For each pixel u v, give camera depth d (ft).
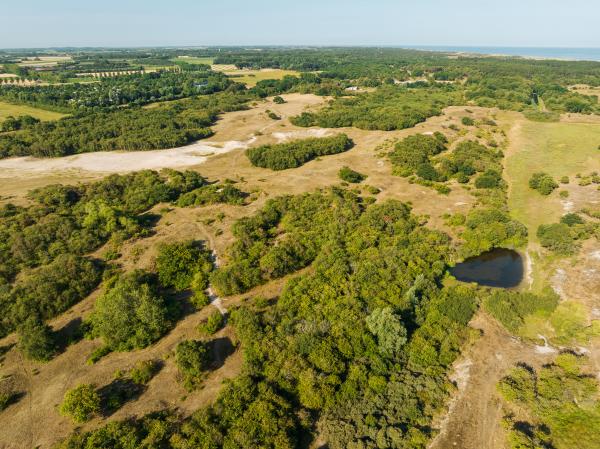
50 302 167.32
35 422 121.80
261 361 136.98
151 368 137.08
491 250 215.10
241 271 185.37
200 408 124.16
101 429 114.62
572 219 226.38
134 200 261.65
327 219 237.66
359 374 130.72
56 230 218.18
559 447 109.60
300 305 163.63
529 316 158.92
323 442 114.11
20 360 145.38
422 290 170.30
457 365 138.82
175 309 166.20
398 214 240.53
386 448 110.52
